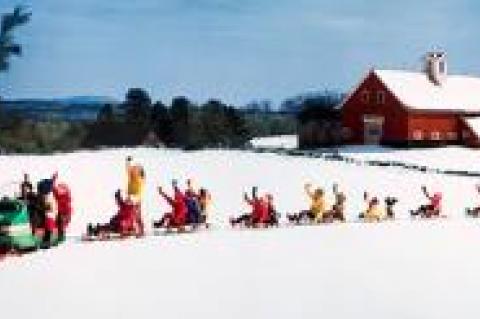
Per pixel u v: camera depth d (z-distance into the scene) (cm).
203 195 3003
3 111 9494
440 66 10975
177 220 2880
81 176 5028
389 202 3875
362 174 5975
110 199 4216
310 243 2570
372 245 2577
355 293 1834
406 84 10444
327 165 6444
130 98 11550
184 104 11531
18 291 1711
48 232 2270
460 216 4197
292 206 4378
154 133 11394
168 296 1719
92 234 2588
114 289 1758
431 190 5459
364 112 10369
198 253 2259
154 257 2155
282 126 16288
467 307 1767
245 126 12056
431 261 2305
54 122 10250
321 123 10400
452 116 10456
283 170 5934
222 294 1759
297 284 1897
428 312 1709
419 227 3247
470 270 2189
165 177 5334
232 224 3194
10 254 2128
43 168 5328
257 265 2106
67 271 1911
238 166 6094
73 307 1605
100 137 10894
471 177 6253
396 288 1911
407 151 9588
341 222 3566
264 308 1661
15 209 2166
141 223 2648
